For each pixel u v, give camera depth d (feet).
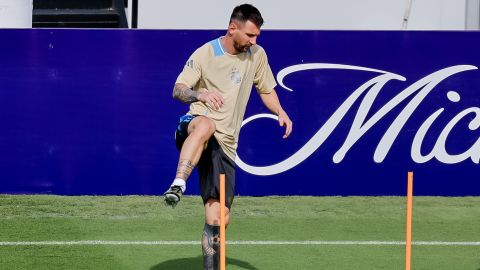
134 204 76.59
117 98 78.89
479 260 59.72
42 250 60.95
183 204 77.05
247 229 68.59
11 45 78.13
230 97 47.91
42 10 115.03
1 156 79.00
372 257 60.08
